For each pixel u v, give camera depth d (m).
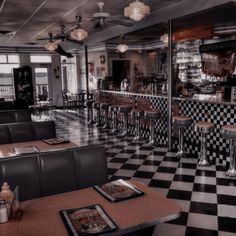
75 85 16.39
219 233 3.05
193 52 10.91
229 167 4.98
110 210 1.91
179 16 5.93
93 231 1.63
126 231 1.67
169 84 6.38
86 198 2.12
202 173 4.92
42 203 2.04
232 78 7.03
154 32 10.03
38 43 12.84
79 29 6.24
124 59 14.37
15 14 6.79
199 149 5.95
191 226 3.19
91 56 15.05
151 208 1.93
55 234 1.61
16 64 14.79
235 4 4.96
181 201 3.82
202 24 8.48
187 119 5.63
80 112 13.91
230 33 9.09
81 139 7.82
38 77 15.30
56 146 3.75
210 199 3.87
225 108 5.26
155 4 6.09
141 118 7.86
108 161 5.72
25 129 4.41
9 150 3.55
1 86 14.66
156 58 13.88
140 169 5.20
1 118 5.54
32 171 2.50
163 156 6.01
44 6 6.04
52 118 12.05
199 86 9.47
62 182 2.63
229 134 4.52
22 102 10.31
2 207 1.76
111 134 8.46
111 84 10.48
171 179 4.65
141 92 8.13
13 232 1.64
